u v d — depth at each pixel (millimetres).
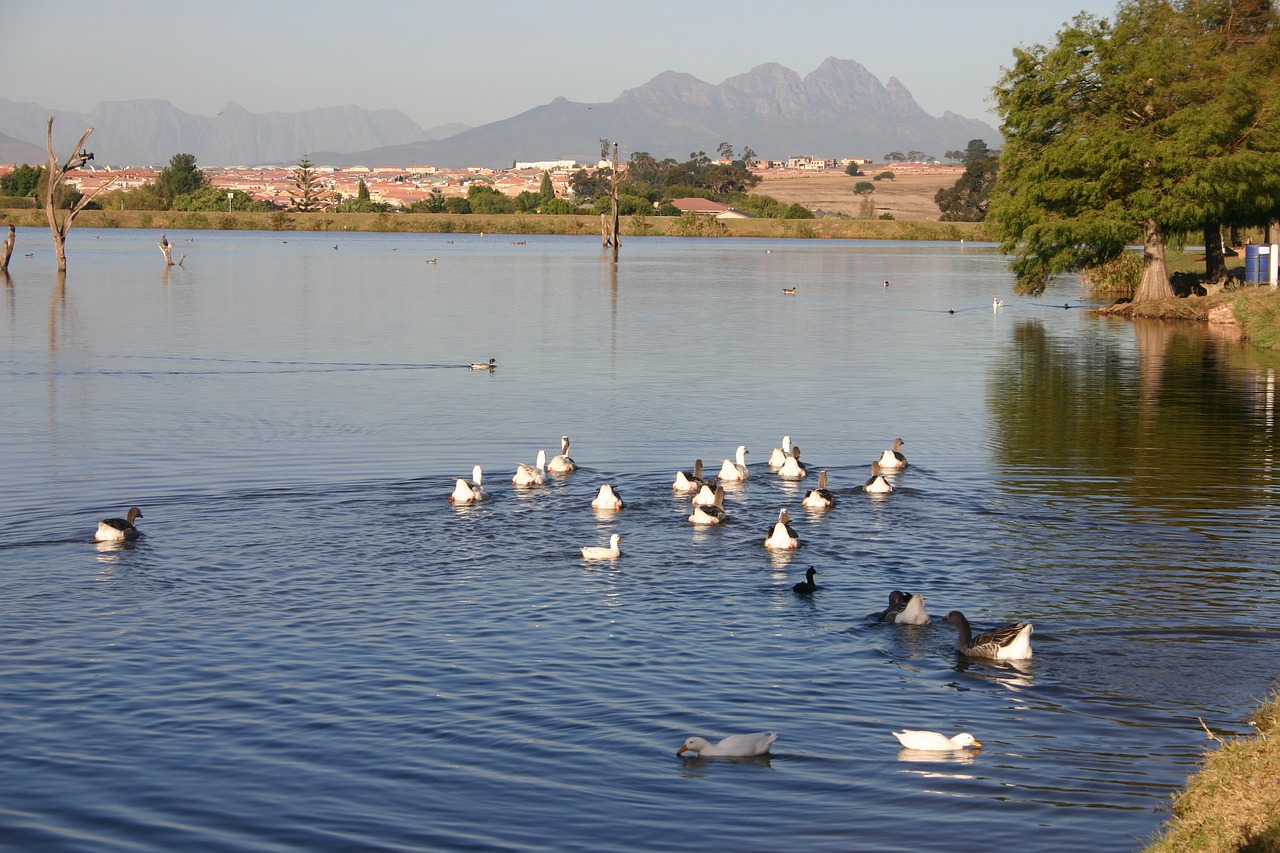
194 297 80438
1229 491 28203
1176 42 70000
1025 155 74812
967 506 26906
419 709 16188
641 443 34188
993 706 16297
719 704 16375
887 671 17516
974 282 106562
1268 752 13414
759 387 44781
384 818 13516
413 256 138125
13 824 13367
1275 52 74125
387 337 59438
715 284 100375
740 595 20828
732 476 29562
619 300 83312
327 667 17531
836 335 62969
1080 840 12906
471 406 39938
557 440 34375
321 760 14812
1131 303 75750
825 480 28250
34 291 82938
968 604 20375
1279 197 70375
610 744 15211
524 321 68062
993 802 13734
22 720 15797
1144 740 15266
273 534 24266
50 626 19016
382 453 32250
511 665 17641
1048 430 36344
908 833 13109
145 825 13375
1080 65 71188
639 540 24219
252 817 13547
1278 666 17578
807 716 16031
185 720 15844
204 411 38406
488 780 14344
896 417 38656
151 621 19281
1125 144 68812
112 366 48188
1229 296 69750
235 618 19469
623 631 19031
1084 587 21172
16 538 23734
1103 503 27109
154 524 24875
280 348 54688
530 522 25500
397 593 20766
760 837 13102
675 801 13852
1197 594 20766
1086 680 17141
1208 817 12414
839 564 22625
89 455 31453
